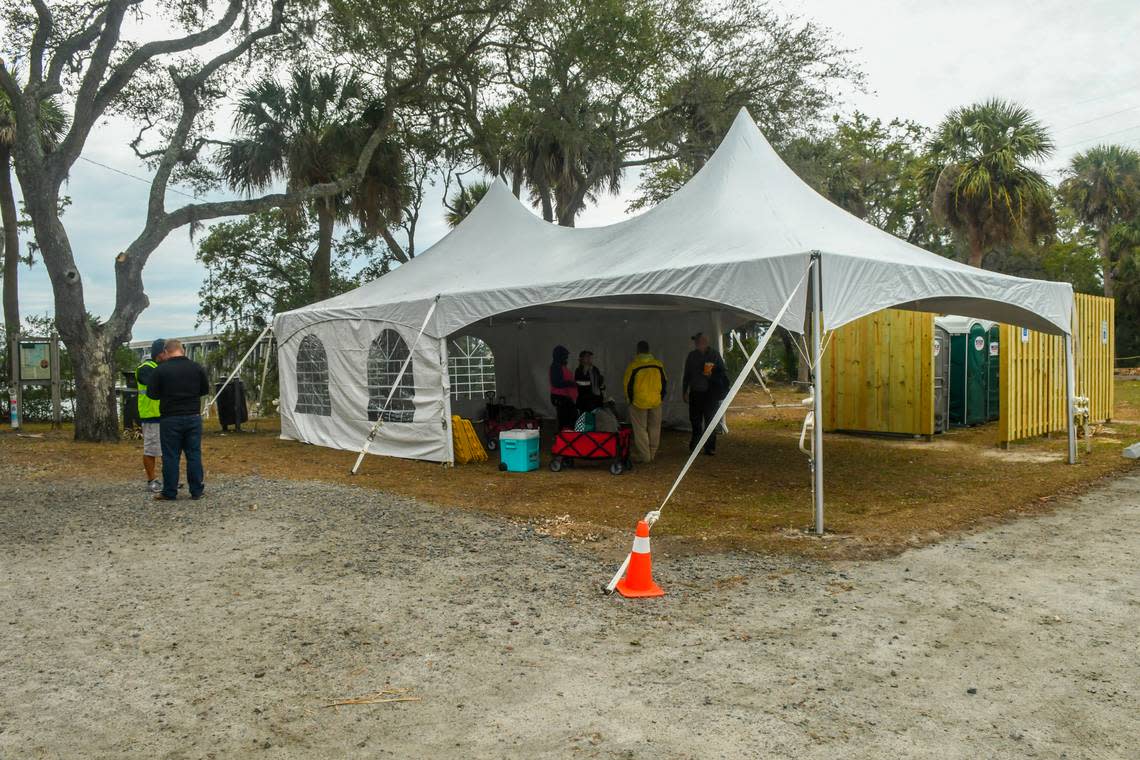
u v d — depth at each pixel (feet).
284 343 48.60
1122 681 12.67
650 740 10.89
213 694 12.53
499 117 75.31
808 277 23.39
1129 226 139.95
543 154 74.69
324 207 66.69
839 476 32.65
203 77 50.72
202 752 10.70
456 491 29.94
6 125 64.49
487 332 57.16
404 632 15.21
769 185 31.58
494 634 15.06
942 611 16.03
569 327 55.98
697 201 32.42
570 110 72.38
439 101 73.51
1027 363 42.29
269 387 73.77
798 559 20.01
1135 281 136.36
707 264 25.75
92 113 46.03
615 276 28.99
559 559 20.31
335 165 65.10
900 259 26.71
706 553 20.70
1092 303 49.52
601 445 34.04
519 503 27.45
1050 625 15.20
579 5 65.51
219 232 77.15
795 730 11.13
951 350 50.08
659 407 37.24
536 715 11.71
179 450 28.37
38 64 45.73
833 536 22.21
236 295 77.66
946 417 47.16
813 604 16.55
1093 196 138.51
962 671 13.12
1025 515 24.84
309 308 46.80
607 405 39.45
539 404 58.08
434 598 17.26
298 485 31.37
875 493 28.71
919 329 44.42
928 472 33.19
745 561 19.89
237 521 24.97
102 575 19.22
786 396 80.02
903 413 45.21
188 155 57.21
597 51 67.10
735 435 47.80
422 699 12.30
